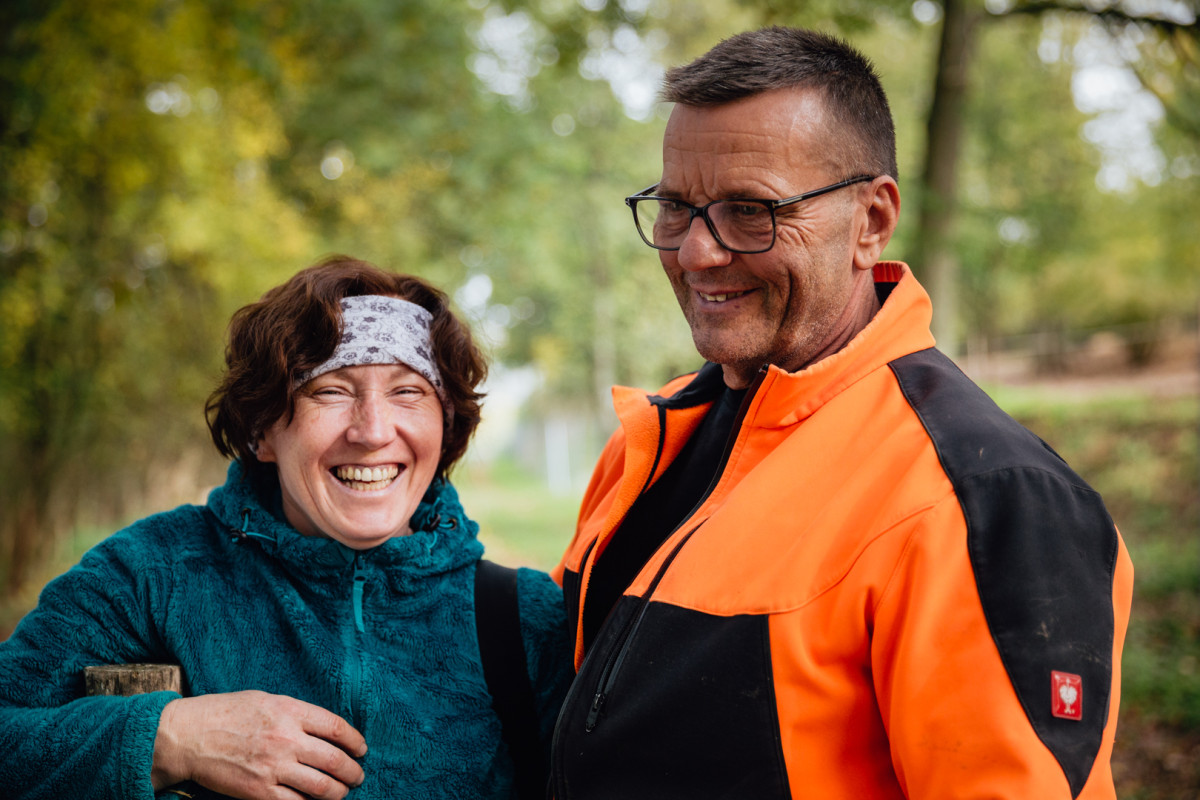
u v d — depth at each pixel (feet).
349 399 5.91
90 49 25.61
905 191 29.58
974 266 35.60
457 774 5.79
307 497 5.89
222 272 35.27
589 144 65.51
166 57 26.02
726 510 5.06
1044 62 39.45
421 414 6.06
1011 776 4.01
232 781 5.16
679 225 5.45
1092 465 46.39
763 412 5.27
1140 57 27.63
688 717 4.71
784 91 5.03
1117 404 55.52
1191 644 22.98
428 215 52.08
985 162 49.67
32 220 29.30
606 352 79.71
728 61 5.09
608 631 5.18
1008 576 4.25
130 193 29.94
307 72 35.04
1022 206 41.50
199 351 37.11
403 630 6.02
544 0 33.91
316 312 5.83
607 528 5.94
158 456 49.65
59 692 5.66
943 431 4.73
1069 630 4.19
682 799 4.71
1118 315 90.89
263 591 5.96
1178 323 86.07
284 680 5.76
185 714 5.29
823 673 4.54
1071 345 90.89
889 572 4.46
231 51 27.25
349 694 5.72
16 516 37.45
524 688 6.15
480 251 57.06
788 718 4.53
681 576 4.99
